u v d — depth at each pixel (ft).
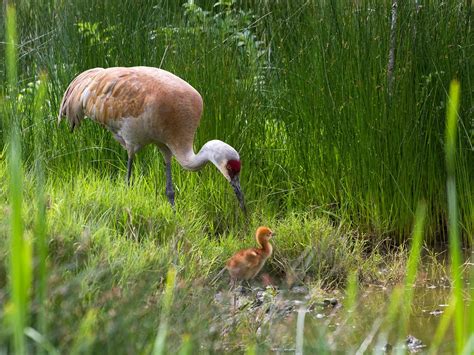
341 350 23.90
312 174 40.45
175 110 38.09
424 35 39.24
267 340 22.58
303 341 21.63
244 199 39.24
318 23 40.19
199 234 34.24
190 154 38.50
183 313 20.86
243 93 40.68
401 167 38.81
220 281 30.40
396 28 39.01
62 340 17.81
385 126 38.93
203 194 39.65
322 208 39.96
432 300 32.04
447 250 38.88
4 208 23.95
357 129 39.19
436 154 39.27
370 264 35.22
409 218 39.11
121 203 34.06
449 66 39.06
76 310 18.92
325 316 29.17
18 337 13.25
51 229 25.07
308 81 40.32
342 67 39.50
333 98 39.73
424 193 39.32
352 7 39.63
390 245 39.45
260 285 33.19
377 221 39.19
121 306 19.38
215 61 40.86
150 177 40.88
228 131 40.37
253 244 34.65
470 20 39.58
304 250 34.24
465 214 39.22
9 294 18.12
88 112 39.99
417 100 38.99
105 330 18.21
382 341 20.63
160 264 26.91
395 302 20.13
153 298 21.20
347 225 39.24
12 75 13.96
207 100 40.47
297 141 40.73
